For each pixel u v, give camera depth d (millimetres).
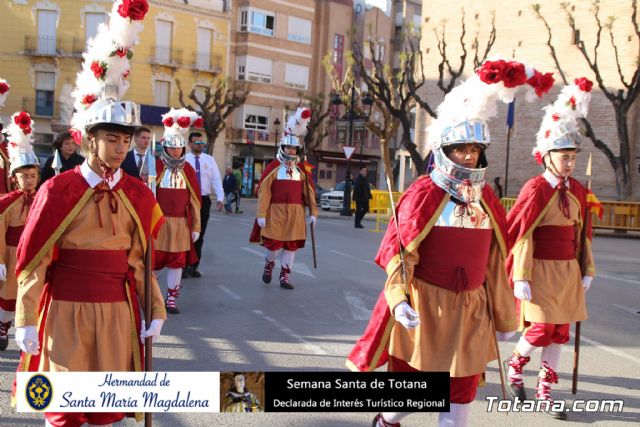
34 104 41094
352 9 52594
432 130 4082
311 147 46719
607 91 27672
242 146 47625
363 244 17453
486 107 3959
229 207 29234
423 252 3980
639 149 28438
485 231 4035
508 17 31812
